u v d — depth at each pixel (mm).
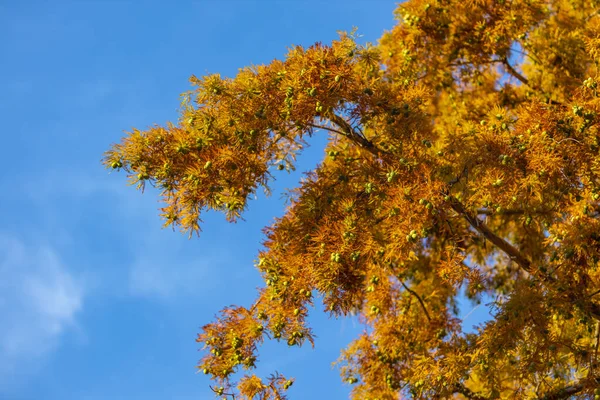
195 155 7879
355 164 8508
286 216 8844
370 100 8297
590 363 8109
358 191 8375
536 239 11805
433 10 12359
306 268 8008
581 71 12305
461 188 8570
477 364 8250
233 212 8055
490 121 8703
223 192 7996
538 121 8141
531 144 8000
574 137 8047
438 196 7777
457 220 10797
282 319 8055
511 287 12078
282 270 8258
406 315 11047
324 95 7918
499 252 12242
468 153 8234
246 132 8039
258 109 8039
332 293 8117
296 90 7891
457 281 8773
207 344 8219
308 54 7926
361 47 8148
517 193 8039
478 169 8125
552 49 12531
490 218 11625
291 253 8258
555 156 7902
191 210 7965
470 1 12133
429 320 10898
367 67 8383
